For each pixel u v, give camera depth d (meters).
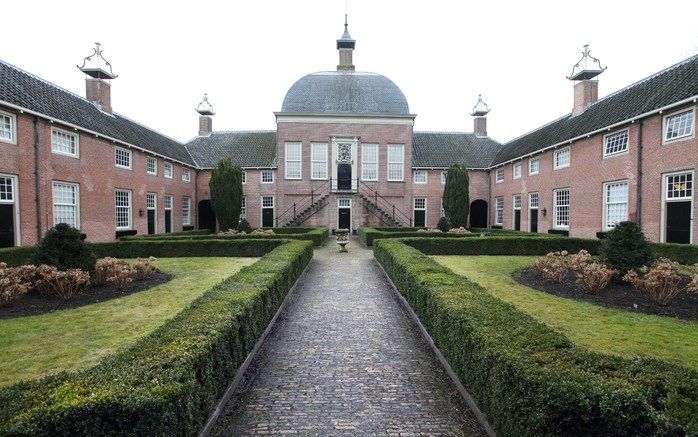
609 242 8.92
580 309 6.68
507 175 27.05
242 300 4.82
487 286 8.55
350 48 30.95
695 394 2.39
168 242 14.26
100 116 19.27
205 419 3.22
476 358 3.45
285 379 4.43
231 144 31.31
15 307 6.87
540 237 14.66
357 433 3.40
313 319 6.72
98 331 5.61
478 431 3.41
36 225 14.12
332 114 28.27
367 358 5.04
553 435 2.43
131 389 2.45
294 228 23.03
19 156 13.43
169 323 3.83
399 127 28.73
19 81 14.77
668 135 13.55
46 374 4.21
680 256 11.33
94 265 8.59
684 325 5.82
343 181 28.64
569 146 19.42
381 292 8.78
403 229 23.02
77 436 2.25
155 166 23.02
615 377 2.57
